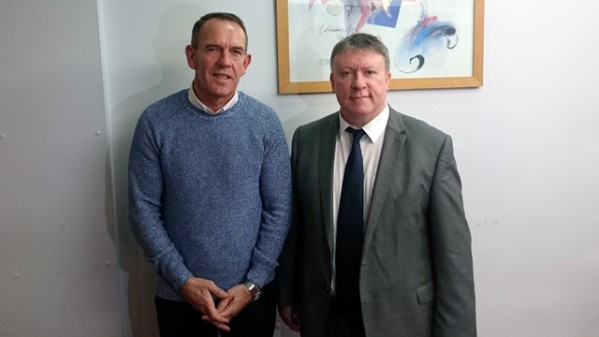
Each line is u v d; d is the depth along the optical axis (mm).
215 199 1224
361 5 1485
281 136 1315
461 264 1185
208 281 1218
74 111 1389
